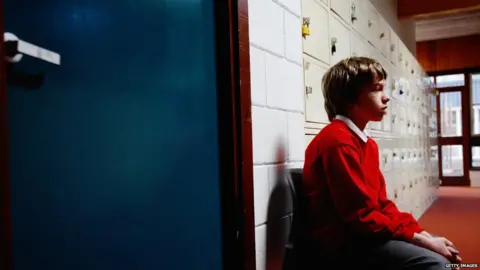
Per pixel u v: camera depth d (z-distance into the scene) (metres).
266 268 1.32
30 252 0.66
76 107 0.74
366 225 1.16
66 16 0.73
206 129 1.10
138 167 0.88
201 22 1.10
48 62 0.69
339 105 1.38
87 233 0.76
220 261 1.14
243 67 1.18
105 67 0.80
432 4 4.77
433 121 6.57
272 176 1.38
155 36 0.94
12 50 0.61
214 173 1.12
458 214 4.90
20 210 0.64
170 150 0.97
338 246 1.24
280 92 1.45
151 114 0.92
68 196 0.72
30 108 0.66
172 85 0.98
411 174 4.14
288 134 1.51
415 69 4.62
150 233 0.90
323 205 1.27
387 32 3.25
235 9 1.16
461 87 8.59
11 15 0.63
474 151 8.63
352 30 2.36
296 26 1.59
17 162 0.64
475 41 8.30
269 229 1.35
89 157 0.76
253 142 1.26
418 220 4.53
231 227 1.15
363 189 1.18
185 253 1.01
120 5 0.85
